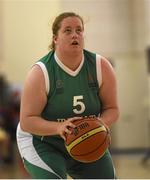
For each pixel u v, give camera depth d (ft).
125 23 71.46
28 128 16.62
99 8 70.95
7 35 67.05
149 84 66.03
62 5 69.46
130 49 71.46
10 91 57.41
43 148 17.44
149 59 59.52
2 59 67.00
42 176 16.85
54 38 17.49
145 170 46.62
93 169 17.63
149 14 70.38
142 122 70.44
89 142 15.99
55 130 16.08
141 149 69.82
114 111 17.92
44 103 16.99
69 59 17.01
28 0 67.10
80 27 16.93
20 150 18.15
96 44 71.05
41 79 16.84
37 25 67.21
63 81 17.07
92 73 17.54
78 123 16.33
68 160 17.83
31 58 67.10
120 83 71.05
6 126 54.44
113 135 69.67
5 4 66.95
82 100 17.25
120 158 60.90
